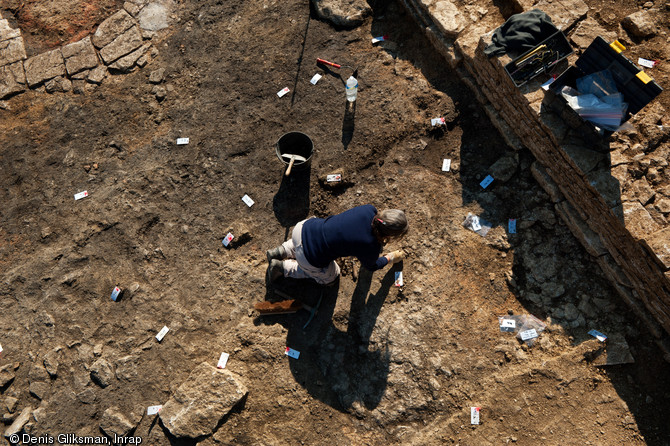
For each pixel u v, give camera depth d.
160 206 5.43
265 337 4.72
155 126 5.90
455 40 5.36
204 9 6.52
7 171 5.89
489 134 5.24
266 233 5.20
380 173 5.28
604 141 4.27
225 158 5.58
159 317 4.93
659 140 4.37
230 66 6.09
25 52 6.64
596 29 4.88
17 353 4.95
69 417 4.64
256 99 5.85
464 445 4.17
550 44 4.50
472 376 4.38
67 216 5.52
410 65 5.72
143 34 6.50
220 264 5.10
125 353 4.81
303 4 6.30
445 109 5.39
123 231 5.34
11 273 5.30
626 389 4.21
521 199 4.93
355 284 4.84
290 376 4.57
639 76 3.68
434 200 5.07
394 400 4.39
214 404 4.43
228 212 5.32
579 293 4.54
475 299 4.64
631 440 4.07
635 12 5.03
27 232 5.52
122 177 5.63
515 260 4.72
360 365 4.55
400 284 4.75
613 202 4.13
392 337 4.57
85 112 6.11
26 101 6.31
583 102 4.01
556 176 4.68
